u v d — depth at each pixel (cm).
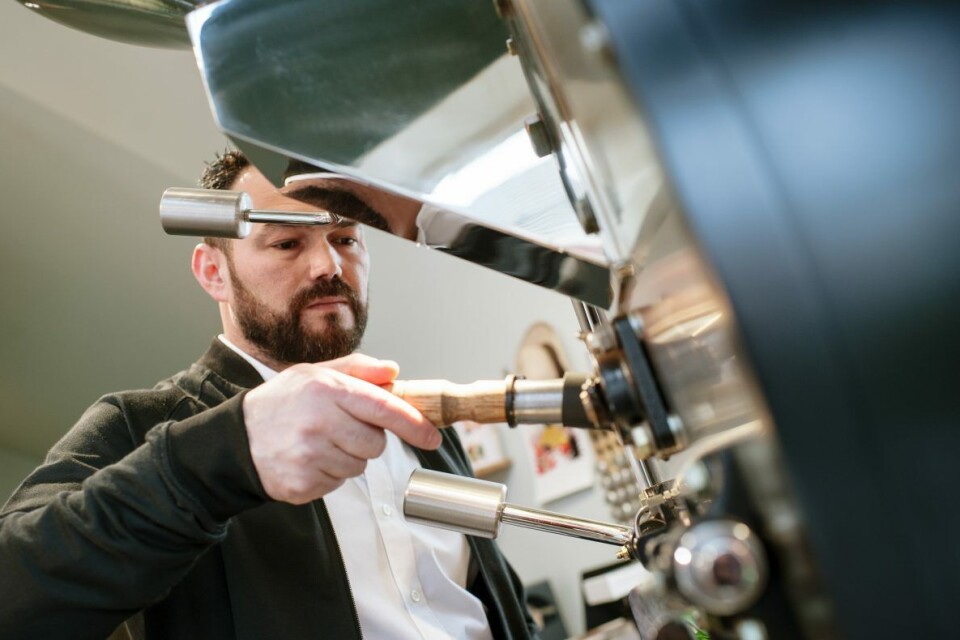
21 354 294
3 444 363
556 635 222
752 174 27
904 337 26
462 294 256
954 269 26
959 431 25
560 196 54
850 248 26
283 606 90
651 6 28
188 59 205
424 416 62
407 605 102
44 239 245
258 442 64
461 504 63
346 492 107
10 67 193
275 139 53
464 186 55
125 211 238
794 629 30
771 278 26
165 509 66
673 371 36
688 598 32
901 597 25
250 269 118
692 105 28
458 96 55
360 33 54
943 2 27
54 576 67
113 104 210
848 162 27
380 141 54
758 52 28
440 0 54
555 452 233
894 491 25
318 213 71
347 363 67
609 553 220
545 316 235
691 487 37
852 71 27
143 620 91
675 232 30
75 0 65
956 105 27
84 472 91
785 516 28
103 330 285
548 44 38
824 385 26
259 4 54
